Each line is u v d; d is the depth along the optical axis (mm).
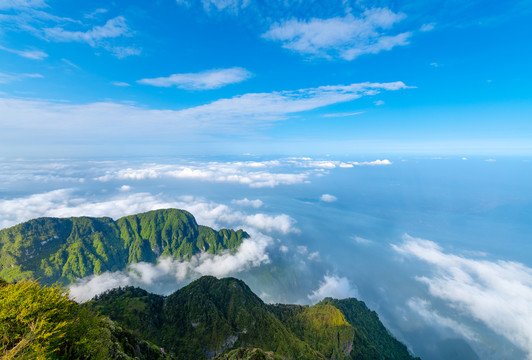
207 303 119750
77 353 23750
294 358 101875
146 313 108625
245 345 104688
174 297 125688
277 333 111438
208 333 106312
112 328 40625
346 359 125375
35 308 21109
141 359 42625
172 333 105000
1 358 19062
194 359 96062
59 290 24344
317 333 138375
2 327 20125
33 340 20438
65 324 21797
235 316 117062
